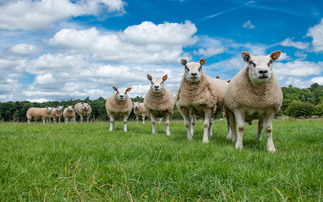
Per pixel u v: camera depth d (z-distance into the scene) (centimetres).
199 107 666
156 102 891
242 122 558
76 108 2239
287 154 452
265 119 554
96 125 1187
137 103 1888
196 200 259
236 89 547
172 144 546
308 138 664
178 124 1378
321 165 360
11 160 373
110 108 1016
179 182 292
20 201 248
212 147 507
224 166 342
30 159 392
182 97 672
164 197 256
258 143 625
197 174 314
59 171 341
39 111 2236
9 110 4159
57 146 485
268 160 391
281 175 306
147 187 287
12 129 877
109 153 433
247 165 356
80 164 356
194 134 857
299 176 304
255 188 282
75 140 583
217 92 694
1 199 254
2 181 302
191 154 446
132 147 490
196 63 636
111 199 250
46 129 902
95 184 291
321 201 245
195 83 643
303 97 8775
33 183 287
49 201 250
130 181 298
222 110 767
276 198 254
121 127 1175
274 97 523
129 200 249
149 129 1067
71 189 276
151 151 446
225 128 1091
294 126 1193
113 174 320
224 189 272
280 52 519
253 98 524
